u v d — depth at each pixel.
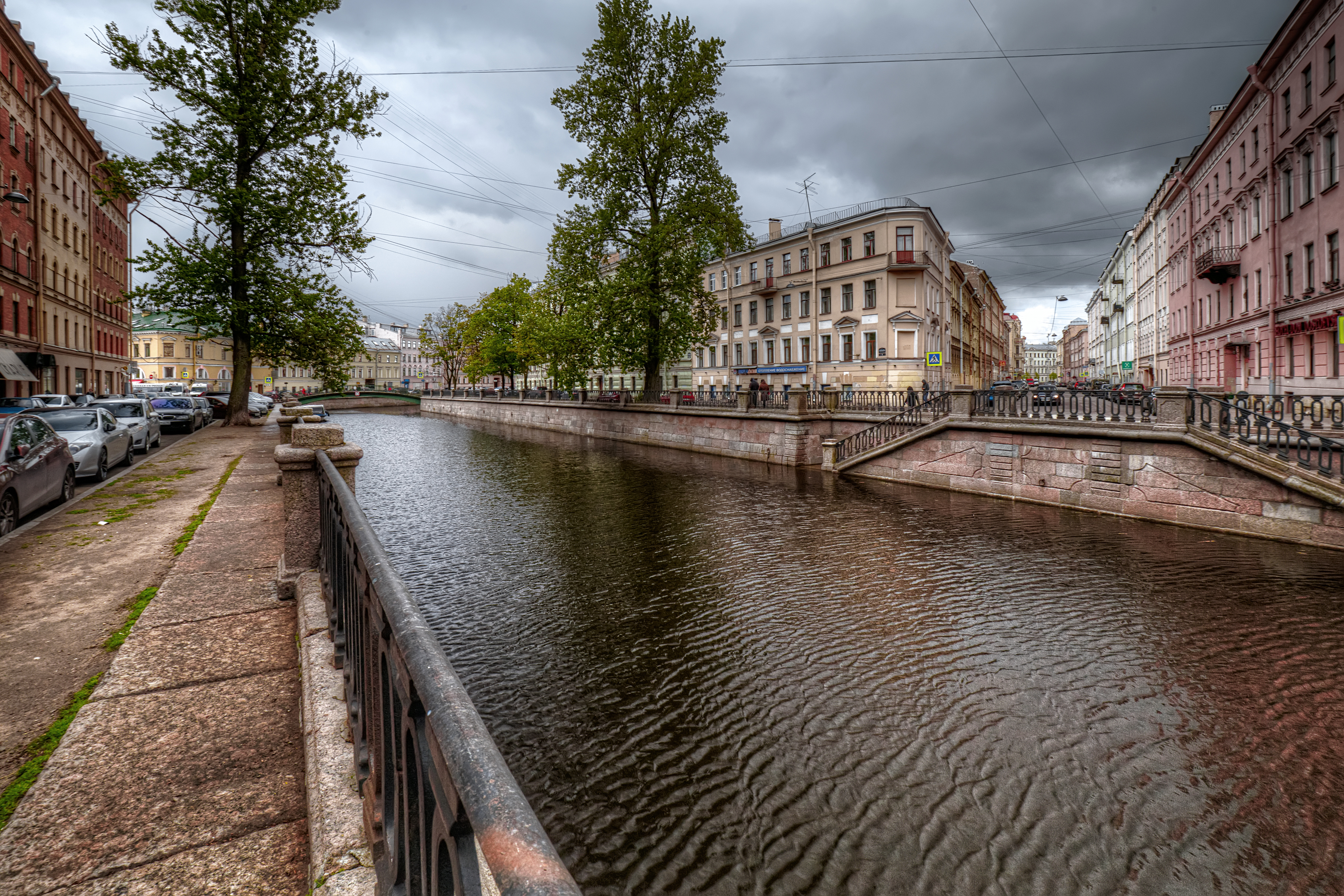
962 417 17.94
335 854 1.96
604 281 31.12
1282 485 11.47
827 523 14.13
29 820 2.32
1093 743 5.69
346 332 23.81
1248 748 5.53
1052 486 15.47
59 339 35.34
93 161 40.81
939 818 4.88
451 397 63.91
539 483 19.88
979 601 9.08
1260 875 4.23
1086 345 124.06
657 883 4.40
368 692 2.14
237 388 24.05
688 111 30.02
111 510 8.47
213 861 2.11
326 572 4.11
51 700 3.33
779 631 8.19
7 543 6.67
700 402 29.94
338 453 4.83
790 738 5.92
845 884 4.33
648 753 5.76
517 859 0.68
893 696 6.58
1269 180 24.91
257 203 21.39
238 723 2.99
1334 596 8.77
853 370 41.12
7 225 29.02
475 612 8.88
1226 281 30.52
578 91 29.75
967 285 54.97
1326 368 21.23
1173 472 13.09
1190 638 7.66
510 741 5.96
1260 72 24.92
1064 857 4.46
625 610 8.92
